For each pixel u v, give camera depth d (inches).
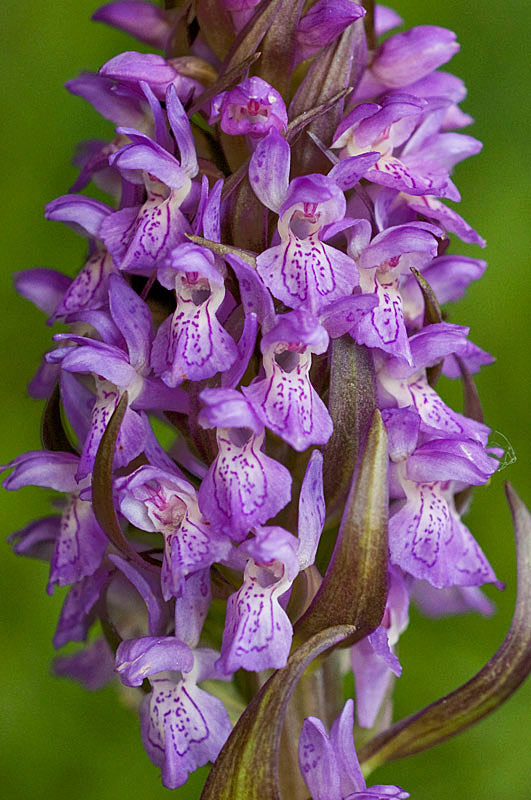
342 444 8.5
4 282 13.6
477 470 8.8
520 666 9.0
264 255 8.4
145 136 8.6
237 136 8.7
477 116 13.4
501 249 13.1
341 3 8.6
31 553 9.7
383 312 8.6
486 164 13.3
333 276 8.4
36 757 12.6
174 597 8.9
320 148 8.6
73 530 9.1
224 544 8.5
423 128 9.1
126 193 9.0
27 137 13.7
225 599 8.8
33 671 12.7
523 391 13.0
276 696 8.3
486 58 13.4
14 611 12.8
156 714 8.8
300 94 8.7
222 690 9.0
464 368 9.1
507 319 13.0
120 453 8.6
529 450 13.0
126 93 8.9
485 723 12.3
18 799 12.6
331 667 9.1
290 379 8.4
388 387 8.9
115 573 9.1
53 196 13.6
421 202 9.0
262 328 8.4
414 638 12.7
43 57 13.6
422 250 8.6
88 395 9.4
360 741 9.3
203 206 8.4
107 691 12.7
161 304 8.9
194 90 8.9
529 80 13.4
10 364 13.4
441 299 9.4
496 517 12.9
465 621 12.7
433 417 8.9
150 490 8.5
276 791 8.3
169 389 8.8
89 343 8.7
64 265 13.6
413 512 8.9
